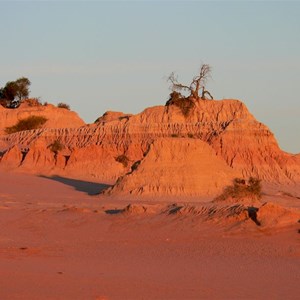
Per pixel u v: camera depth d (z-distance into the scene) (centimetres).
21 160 10300
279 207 3609
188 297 2362
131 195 7044
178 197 6919
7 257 3038
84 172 9819
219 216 3728
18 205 5709
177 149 7400
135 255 3180
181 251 3262
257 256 3136
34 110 15000
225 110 11988
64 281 2566
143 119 11775
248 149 10731
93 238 3662
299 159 10894
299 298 2383
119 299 2312
